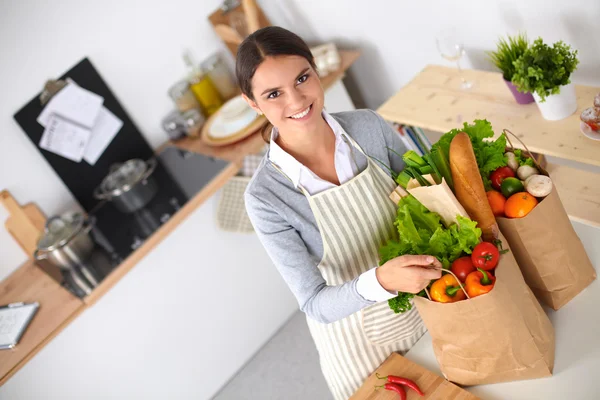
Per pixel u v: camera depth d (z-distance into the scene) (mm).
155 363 2570
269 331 2947
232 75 2967
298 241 1309
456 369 1191
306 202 1309
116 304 2361
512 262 1073
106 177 2617
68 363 2305
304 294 1261
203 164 2498
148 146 2758
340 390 1569
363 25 2549
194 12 2748
